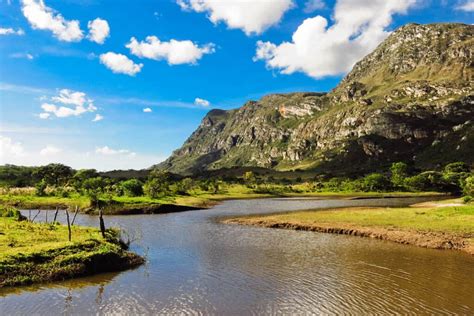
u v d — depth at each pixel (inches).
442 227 1985.7
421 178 7239.2
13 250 1222.9
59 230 1676.9
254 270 1317.7
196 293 1066.1
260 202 5246.1
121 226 2576.3
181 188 6505.9
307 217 2736.2
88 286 1123.3
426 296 1027.9
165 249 1713.8
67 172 7283.5
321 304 976.3
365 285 1131.9
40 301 991.6
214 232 2271.2
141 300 1007.6
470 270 1298.0
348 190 7642.7
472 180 3735.2
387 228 2086.6
